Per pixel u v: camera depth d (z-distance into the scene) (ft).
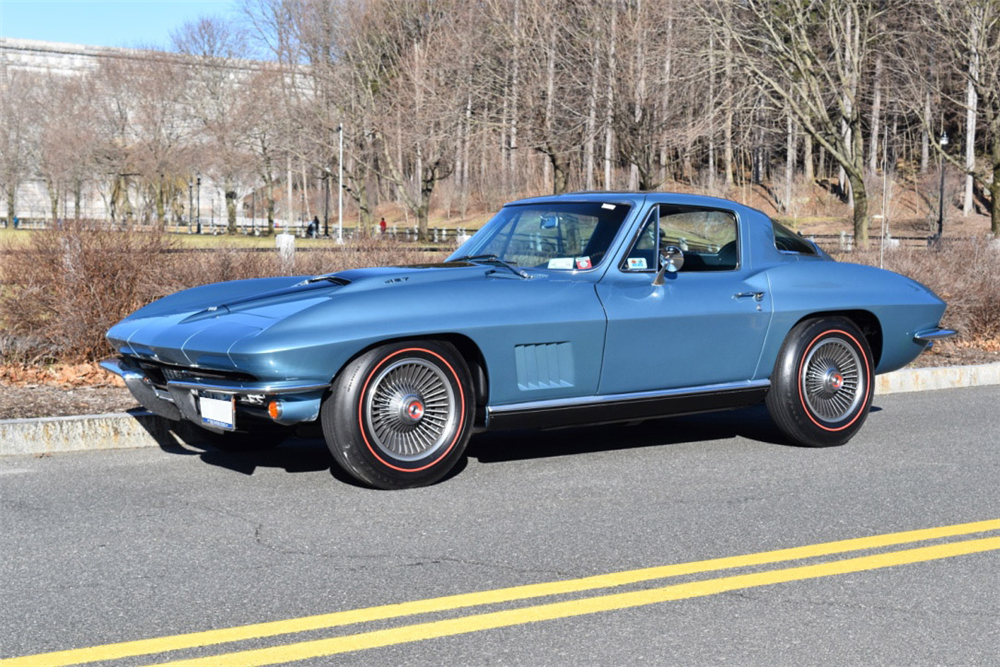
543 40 111.75
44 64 271.49
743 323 18.95
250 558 12.84
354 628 10.57
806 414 19.75
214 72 180.04
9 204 213.46
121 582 11.95
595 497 15.97
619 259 18.08
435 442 16.37
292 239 35.50
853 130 106.52
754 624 10.79
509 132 121.80
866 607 11.34
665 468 18.08
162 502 15.52
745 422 22.80
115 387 24.95
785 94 107.04
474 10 126.31
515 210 19.98
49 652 9.93
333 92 158.30
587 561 12.82
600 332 17.35
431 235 168.86
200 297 18.39
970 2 103.91
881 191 217.15
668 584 12.00
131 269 28.63
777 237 20.56
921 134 250.37
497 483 16.80
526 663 9.73
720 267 19.45
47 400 22.90
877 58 127.44
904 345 21.18
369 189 248.11
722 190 152.56
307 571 12.35
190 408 16.11
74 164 183.83
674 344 18.22
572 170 133.69
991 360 32.01
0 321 27.81
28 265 27.96
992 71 106.32
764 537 13.97
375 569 12.44
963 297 34.91
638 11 104.01
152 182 185.78
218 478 17.07
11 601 11.33
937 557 13.19
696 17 103.50
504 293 16.76
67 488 16.39
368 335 15.31
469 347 16.63
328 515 14.80
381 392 15.83
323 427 15.80
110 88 187.52
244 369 15.02
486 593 11.61
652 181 108.58
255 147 180.55
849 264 21.15
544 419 17.20
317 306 15.49
